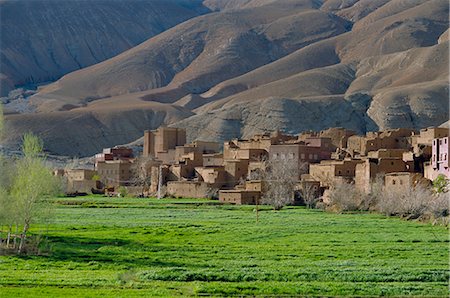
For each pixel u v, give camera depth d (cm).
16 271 14112
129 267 14775
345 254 16438
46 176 17175
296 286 12862
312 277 13700
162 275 13625
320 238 18938
